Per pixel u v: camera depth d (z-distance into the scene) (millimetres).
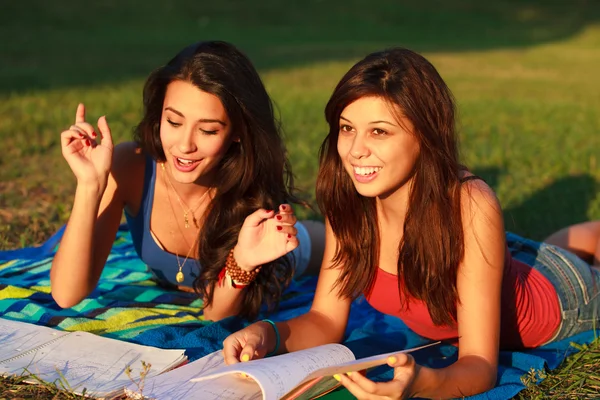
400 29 27156
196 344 3797
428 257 3375
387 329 4230
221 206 3967
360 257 3621
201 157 3688
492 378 3326
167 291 4629
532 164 8398
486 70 18281
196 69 3570
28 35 21125
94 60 17141
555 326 3902
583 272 4031
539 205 6750
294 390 2975
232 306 4055
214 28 25156
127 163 4109
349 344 3975
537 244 4098
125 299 4465
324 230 5078
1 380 3283
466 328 3406
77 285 3842
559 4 32844
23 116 9789
